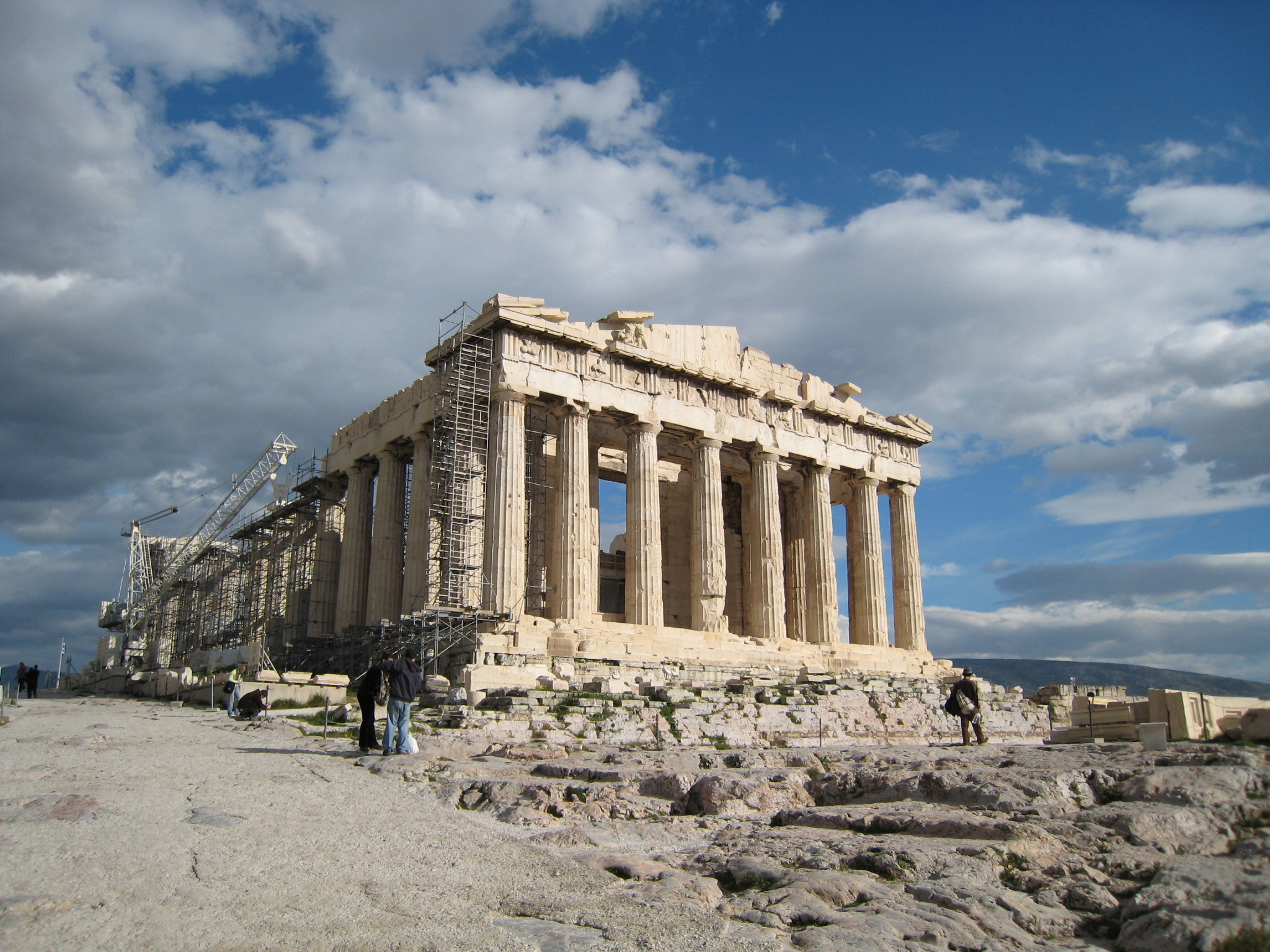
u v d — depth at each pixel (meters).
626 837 14.67
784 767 20.56
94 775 16.78
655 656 44.12
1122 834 12.91
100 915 9.24
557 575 45.28
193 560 81.12
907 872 11.80
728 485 62.97
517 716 28.95
